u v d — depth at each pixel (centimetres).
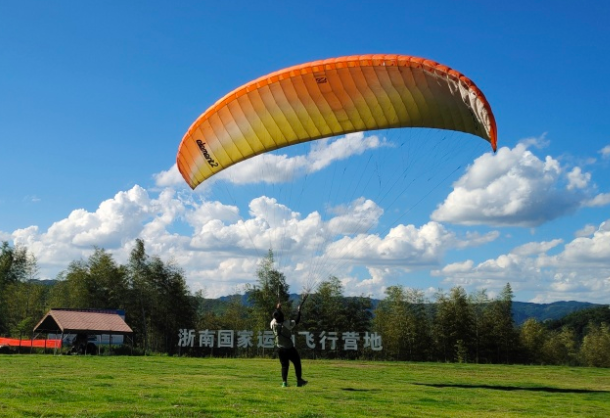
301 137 2019
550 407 1759
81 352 4925
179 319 7556
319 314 7000
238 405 1466
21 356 3853
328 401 1630
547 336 7475
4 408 1304
